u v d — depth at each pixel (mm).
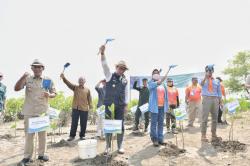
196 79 11766
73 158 7262
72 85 9117
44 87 6578
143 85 10312
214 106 8367
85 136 10109
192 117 11641
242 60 38656
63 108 14172
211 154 7418
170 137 9453
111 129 6457
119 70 7164
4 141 9320
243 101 10227
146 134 10188
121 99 7164
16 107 16375
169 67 7500
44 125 6363
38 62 6523
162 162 6887
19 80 6434
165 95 8297
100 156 7047
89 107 9500
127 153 7598
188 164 6750
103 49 6828
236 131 10102
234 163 6734
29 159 6668
